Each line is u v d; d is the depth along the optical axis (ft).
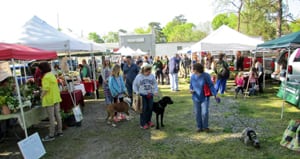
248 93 33.73
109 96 26.40
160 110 20.27
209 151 15.76
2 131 19.25
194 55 54.95
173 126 21.08
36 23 26.43
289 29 82.17
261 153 15.15
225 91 37.22
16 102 16.58
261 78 34.88
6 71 24.21
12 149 17.35
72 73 33.71
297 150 15.12
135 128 20.94
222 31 39.65
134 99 20.38
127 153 15.96
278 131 18.81
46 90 17.81
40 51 18.74
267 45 25.82
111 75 22.79
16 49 15.07
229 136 18.21
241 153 15.26
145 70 19.62
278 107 26.53
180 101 31.83
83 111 27.84
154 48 155.74
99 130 20.75
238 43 37.65
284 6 72.95
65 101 22.75
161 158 15.03
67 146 17.42
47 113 18.92
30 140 14.85
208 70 41.34
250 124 20.77
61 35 27.17
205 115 18.88
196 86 18.53
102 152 16.25
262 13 75.97
